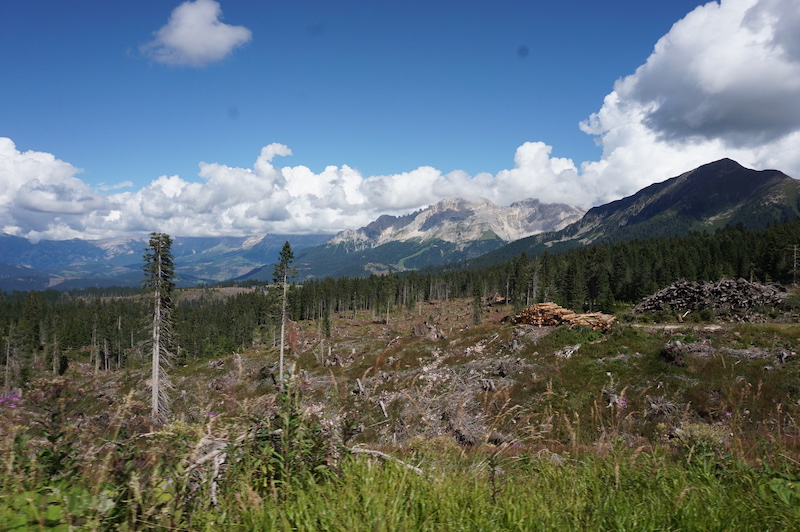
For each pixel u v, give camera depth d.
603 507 3.47
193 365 46.03
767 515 3.33
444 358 30.41
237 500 3.16
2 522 2.59
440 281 153.25
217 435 3.56
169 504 2.95
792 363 20.69
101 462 3.07
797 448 4.57
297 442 3.70
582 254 129.25
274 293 39.34
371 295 142.62
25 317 95.75
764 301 42.59
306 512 3.06
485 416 4.60
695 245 112.12
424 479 3.77
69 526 2.67
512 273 111.62
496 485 3.76
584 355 27.11
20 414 3.08
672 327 33.97
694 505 3.49
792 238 84.50
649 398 19.41
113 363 78.50
